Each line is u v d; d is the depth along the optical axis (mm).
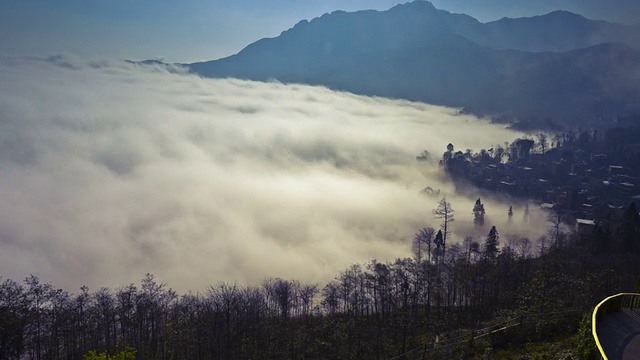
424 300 94250
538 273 86250
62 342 87688
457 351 64188
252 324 90312
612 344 34312
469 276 97500
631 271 91812
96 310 93188
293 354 77562
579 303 69875
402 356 70688
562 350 50281
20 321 80000
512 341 61188
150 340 88812
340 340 80125
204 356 81625
